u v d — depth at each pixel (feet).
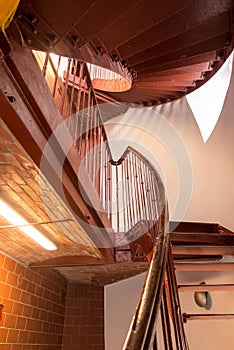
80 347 13.65
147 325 3.24
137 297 14.08
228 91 14.80
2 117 4.68
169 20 6.28
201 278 12.62
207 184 14.60
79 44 5.01
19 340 10.29
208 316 8.95
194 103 17.08
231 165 13.65
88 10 4.23
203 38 7.91
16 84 4.59
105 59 6.62
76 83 11.85
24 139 5.14
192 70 13.57
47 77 10.10
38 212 8.04
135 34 5.44
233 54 14.42
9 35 4.24
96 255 11.34
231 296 11.83
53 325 13.00
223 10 6.15
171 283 6.17
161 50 8.30
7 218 8.24
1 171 6.25
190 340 11.99
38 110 5.16
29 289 11.36
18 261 11.04
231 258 11.96
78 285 15.06
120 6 4.38
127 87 15.29
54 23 4.36
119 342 13.44
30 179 6.48
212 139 15.33
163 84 15.33
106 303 14.47
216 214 13.66
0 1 3.58
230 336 11.37
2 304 9.58
